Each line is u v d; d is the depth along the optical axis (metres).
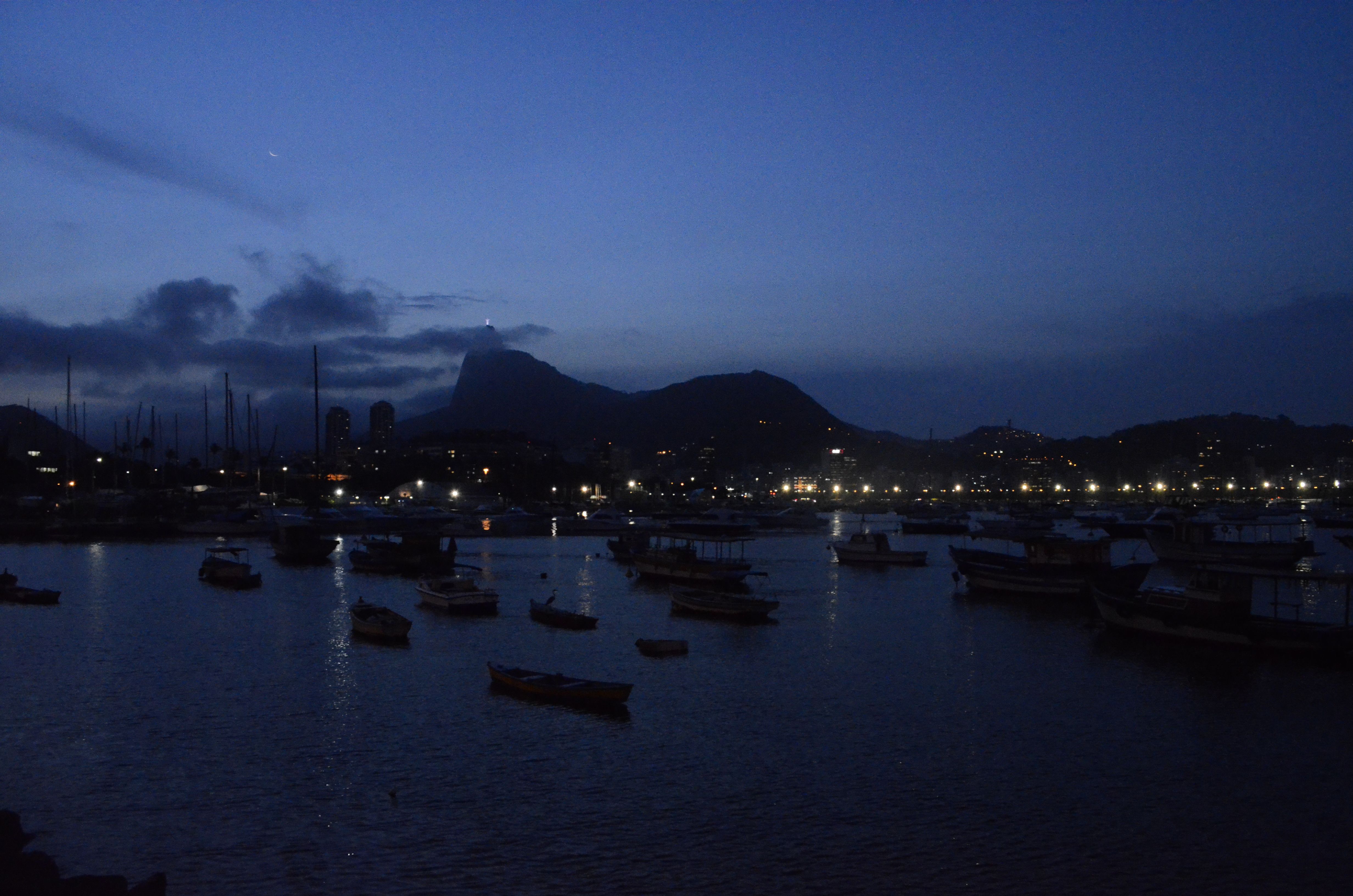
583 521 182.12
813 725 38.59
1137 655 52.78
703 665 50.12
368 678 46.50
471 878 24.95
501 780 32.03
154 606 72.38
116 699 42.47
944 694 43.84
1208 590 54.75
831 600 78.31
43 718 39.41
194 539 140.38
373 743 35.91
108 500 171.50
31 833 27.33
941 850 26.75
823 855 26.39
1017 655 53.09
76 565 104.25
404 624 56.28
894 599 78.56
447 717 39.38
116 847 26.69
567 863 25.81
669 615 68.50
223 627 61.91
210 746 35.53
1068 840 27.45
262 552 120.00
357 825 28.27
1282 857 26.52
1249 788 31.61
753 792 30.98
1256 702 42.25
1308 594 81.38
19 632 59.97
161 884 20.88
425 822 28.47
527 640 57.50
